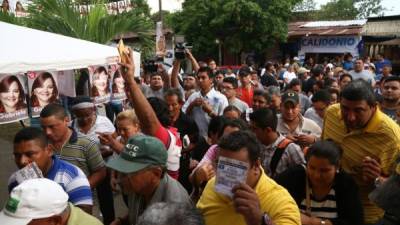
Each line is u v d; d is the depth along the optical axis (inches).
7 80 187.8
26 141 109.9
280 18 832.3
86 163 145.1
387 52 896.3
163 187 92.3
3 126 429.7
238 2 807.7
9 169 290.7
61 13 404.8
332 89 244.5
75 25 409.4
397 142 111.0
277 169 131.7
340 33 841.5
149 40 493.7
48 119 137.6
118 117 151.9
